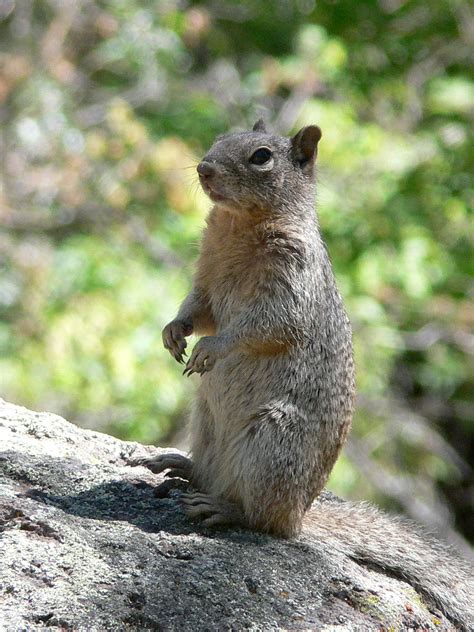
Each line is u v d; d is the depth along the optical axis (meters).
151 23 17.72
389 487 16.33
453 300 17.08
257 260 7.42
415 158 17.33
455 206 17.55
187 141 17.16
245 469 7.17
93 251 15.25
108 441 8.35
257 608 6.23
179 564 6.42
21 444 7.78
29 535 6.42
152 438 14.80
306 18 20.45
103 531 6.61
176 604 6.04
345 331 7.70
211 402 7.53
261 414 7.23
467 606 7.28
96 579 6.05
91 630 5.64
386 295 16.30
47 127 16.64
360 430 16.47
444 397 18.67
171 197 15.66
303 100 18.14
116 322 14.55
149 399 14.52
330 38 18.58
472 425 18.92
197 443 7.71
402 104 19.28
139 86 18.39
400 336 16.81
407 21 20.53
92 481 7.40
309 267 7.43
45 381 14.38
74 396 14.39
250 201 7.50
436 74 20.05
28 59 17.23
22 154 16.77
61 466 7.49
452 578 7.43
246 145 7.62
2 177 16.56
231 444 7.33
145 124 16.98
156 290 14.95
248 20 20.48
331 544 7.30
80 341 14.37
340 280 15.92
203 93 18.20
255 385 7.30
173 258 15.87
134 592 6.03
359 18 20.50
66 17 17.75
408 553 7.48
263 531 7.17
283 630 6.12
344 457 15.47
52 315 14.76
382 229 16.56
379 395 16.78
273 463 7.13
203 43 20.27
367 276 16.02
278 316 7.21
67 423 8.48
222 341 7.13
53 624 5.63
